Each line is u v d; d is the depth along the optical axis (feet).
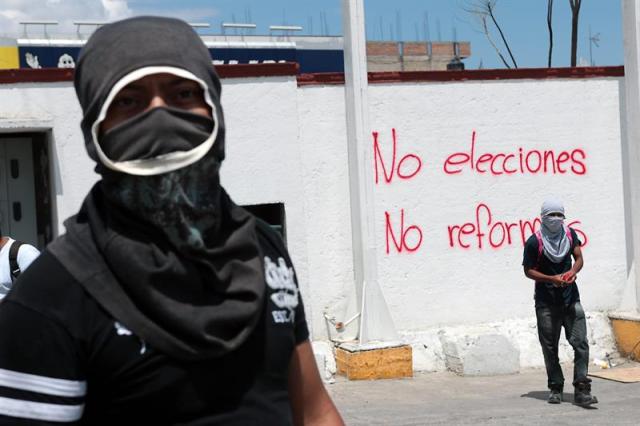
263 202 30.86
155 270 5.59
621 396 27.84
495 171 33.65
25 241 30.86
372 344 30.76
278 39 62.49
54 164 28.94
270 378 6.04
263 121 30.76
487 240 33.65
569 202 34.53
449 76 32.96
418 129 32.78
